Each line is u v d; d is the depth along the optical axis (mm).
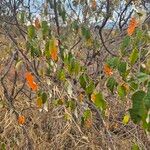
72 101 3357
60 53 3496
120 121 3627
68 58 3205
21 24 4098
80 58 4086
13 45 4219
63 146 3785
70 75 3344
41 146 3777
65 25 4160
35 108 3977
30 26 3479
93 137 3574
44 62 3555
